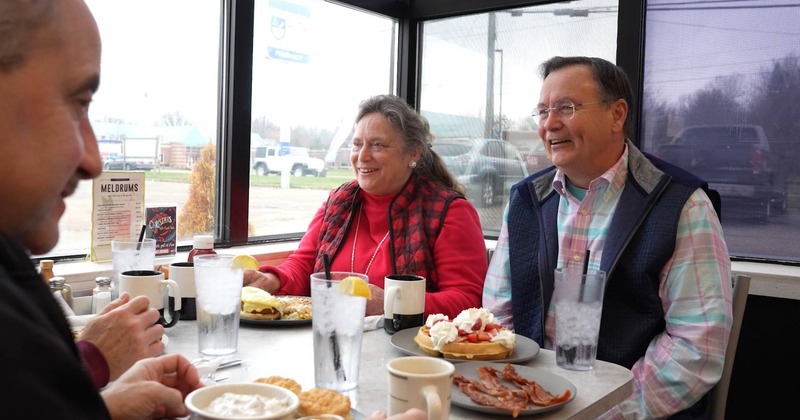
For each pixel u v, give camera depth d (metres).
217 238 2.75
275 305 1.57
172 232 2.34
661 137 2.74
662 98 2.73
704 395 1.62
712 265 1.58
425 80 3.48
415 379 0.88
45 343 0.48
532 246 1.85
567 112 1.75
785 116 2.49
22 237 0.63
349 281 1.07
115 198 2.12
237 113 2.70
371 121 2.21
